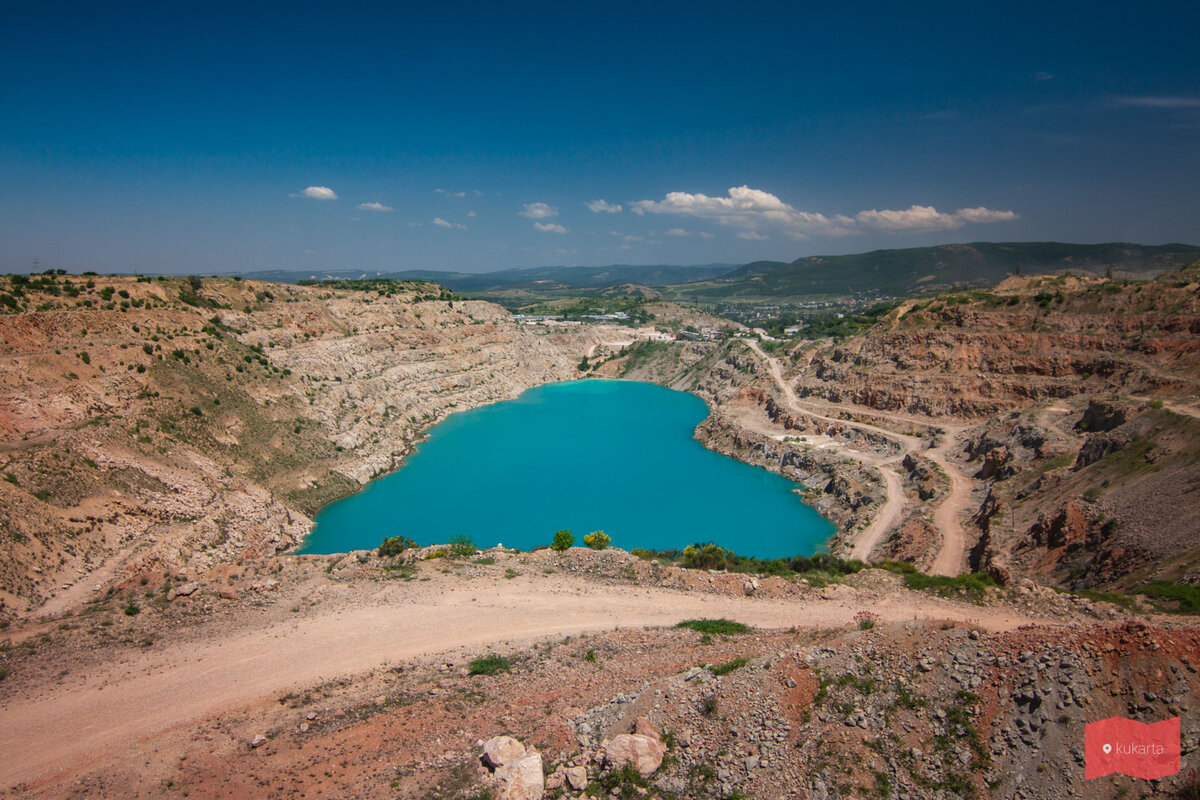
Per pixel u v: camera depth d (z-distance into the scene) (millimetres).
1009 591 38344
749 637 34719
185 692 32625
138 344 81875
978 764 19812
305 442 91750
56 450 59812
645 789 22672
